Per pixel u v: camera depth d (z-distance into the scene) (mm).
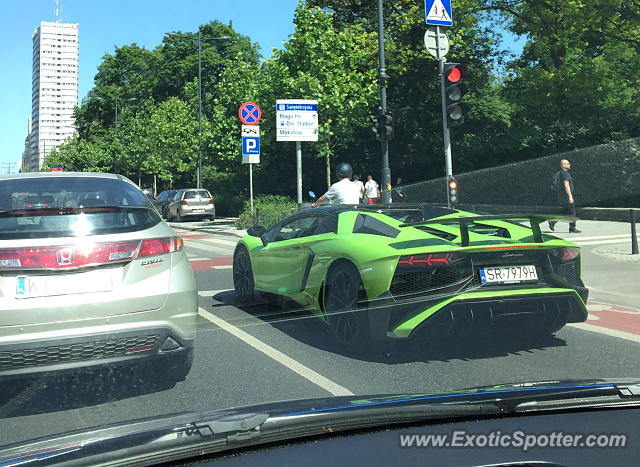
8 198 4051
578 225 17109
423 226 5094
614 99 25094
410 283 4434
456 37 27500
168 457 1846
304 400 2285
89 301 3518
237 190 34969
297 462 1831
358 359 4410
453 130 31578
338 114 21938
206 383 3633
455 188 11430
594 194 23516
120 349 3590
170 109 46344
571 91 25062
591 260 10414
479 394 2328
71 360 3467
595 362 4504
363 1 30250
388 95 31922
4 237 3480
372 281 4523
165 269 3867
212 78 52156
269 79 22719
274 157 31406
